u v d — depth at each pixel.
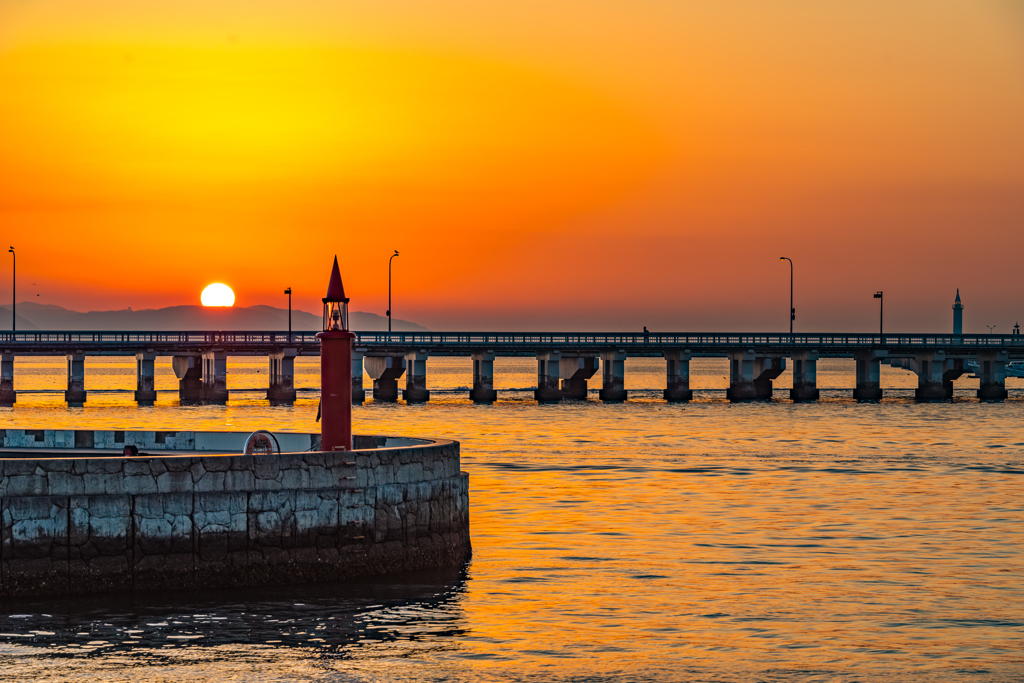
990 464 62.75
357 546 29.70
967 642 26.20
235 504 28.38
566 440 76.69
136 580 27.72
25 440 39.12
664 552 35.69
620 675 23.69
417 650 25.08
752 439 78.75
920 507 45.69
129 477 27.81
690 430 86.88
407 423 92.88
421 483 31.25
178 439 38.41
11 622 26.09
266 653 24.58
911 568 33.66
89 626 25.92
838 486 52.28
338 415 31.09
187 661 24.00
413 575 30.86
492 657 24.69
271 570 28.67
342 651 24.86
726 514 43.47
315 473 29.38
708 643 25.92
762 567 33.66
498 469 58.53
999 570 33.44
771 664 24.48
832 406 123.94
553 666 24.20
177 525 27.95
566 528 39.97
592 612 28.33
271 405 120.94
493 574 32.06
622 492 49.56
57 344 120.06
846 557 35.22
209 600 27.73
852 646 25.78
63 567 27.27
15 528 27.11
